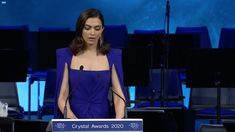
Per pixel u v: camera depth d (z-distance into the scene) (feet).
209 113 67.21
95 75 36.65
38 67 71.82
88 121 28.53
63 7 103.14
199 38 72.43
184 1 103.19
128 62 65.21
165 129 49.57
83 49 37.19
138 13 103.76
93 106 36.50
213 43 103.04
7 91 69.00
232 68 56.59
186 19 103.71
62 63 37.04
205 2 103.71
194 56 56.90
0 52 61.46
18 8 102.22
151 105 67.87
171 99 69.51
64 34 71.67
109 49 37.60
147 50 65.10
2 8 101.91
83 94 36.58
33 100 91.76
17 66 61.98
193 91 70.03
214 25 103.60
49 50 71.72
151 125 49.55
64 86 36.65
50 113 69.67
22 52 61.87
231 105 69.05
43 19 102.89
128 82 65.57
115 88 36.94
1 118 39.93
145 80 65.41
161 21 103.30
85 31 36.50
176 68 70.49
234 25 103.19
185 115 54.49
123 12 103.76
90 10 36.70
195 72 57.06
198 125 80.48
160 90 70.23
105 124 28.50
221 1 103.35
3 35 74.90
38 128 46.96
